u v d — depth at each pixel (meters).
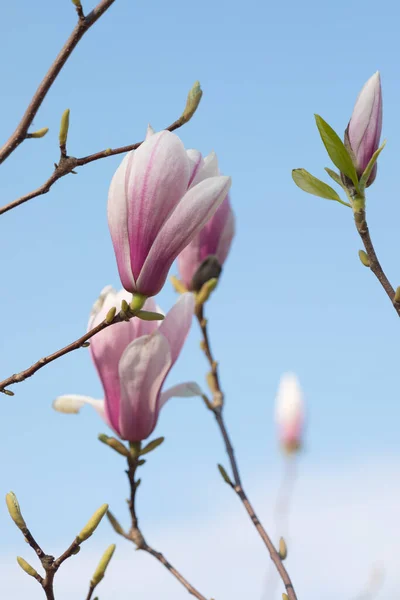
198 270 1.22
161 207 0.92
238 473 1.14
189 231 0.92
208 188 0.92
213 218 1.22
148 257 0.93
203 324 1.21
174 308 1.06
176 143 0.92
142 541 1.09
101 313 1.07
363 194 0.94
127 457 1.08
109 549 0.91
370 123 0.95
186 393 1.10
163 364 1.06
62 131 0.94
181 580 1.08
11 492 0.91
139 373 1.05
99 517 0.90
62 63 0.92
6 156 0.94
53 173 0.95
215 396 1.18
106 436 1.08
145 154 0.92
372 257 0.94
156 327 1.06
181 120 0.96
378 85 0.95
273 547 1.08
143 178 0.92
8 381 0.94
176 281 1.23
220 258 1.23
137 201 0.92
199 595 1.07
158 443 1.08
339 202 0.95
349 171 0.95
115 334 1.06
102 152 0.95
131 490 1.08
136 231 0.92
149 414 1.07
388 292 0.93
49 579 0.91
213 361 1.20
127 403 1.06
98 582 0.91
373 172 0.95
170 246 0.92
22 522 0.91
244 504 1.12
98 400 1.10
